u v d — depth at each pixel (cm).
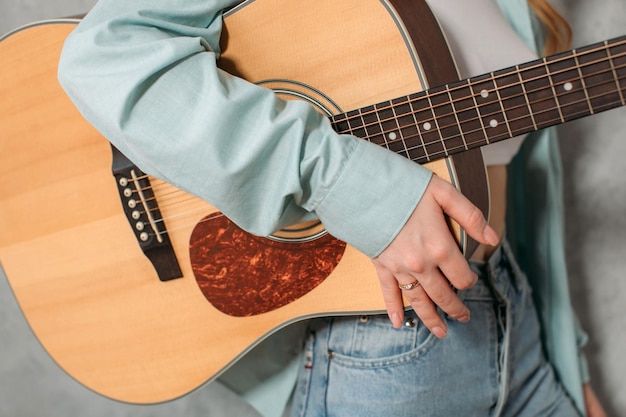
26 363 183
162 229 107
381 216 81
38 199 115
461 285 84
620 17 147
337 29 94
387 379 105
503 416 127
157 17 89
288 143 81
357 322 108
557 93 85
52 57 107
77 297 116
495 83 86
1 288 177
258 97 84
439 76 91
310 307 103
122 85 82
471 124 89
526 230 137
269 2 96
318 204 83
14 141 113
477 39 103
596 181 157
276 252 102
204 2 93
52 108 110
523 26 114
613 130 154
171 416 180
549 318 136
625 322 164
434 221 81
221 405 176
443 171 91
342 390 109
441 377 106
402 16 91
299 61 97
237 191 83
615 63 82
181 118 82
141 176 105
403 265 84
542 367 132
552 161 129
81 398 183
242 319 107
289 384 127
